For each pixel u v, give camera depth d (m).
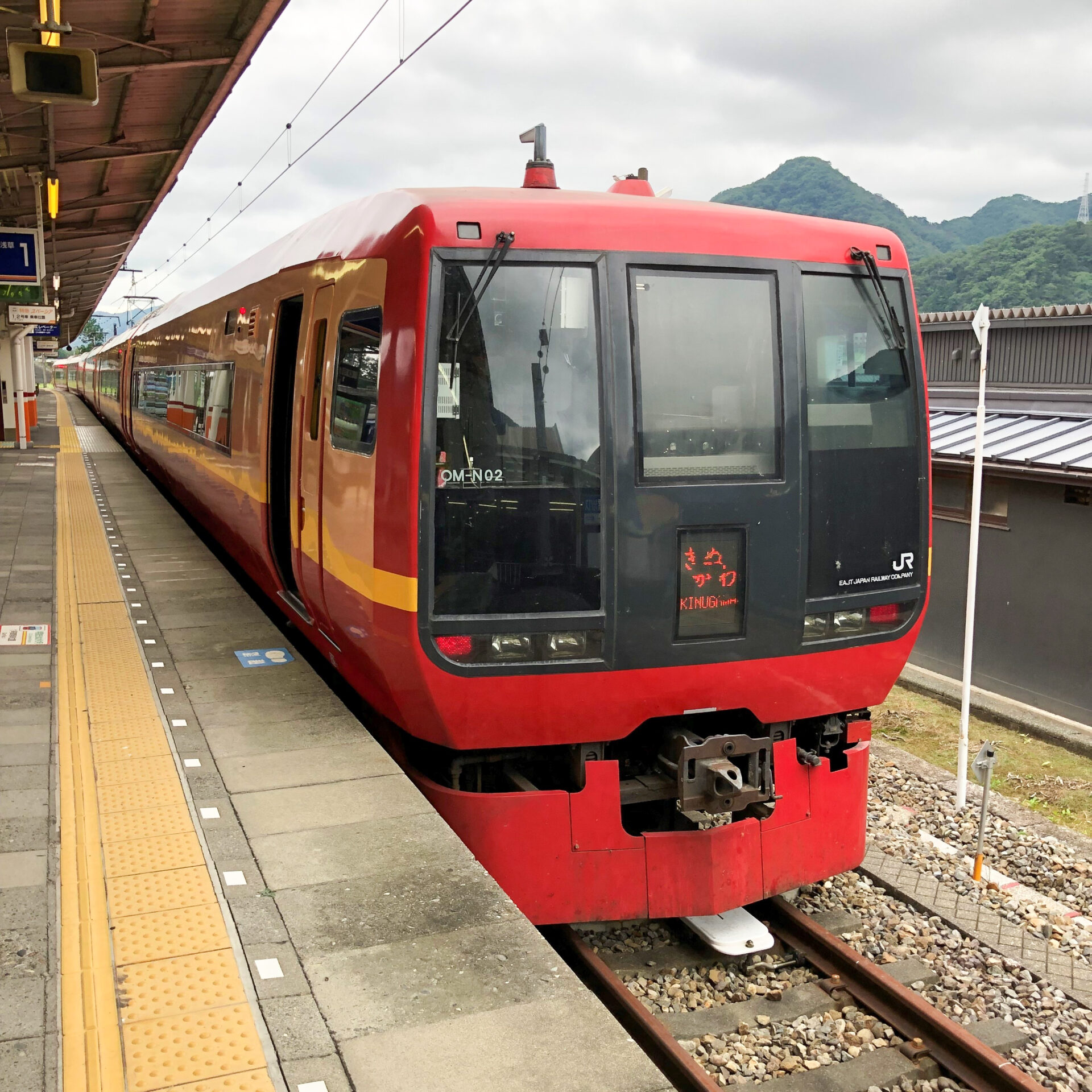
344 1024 2.91
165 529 12.01
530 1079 2.71
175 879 3.67
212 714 5.42
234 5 10.05
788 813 4.89
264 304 7.21
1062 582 9.78
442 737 4.45
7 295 16.16
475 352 4.12
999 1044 4.26
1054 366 12.77
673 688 4.45
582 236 4.21
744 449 4.45
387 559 4.24
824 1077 4.06
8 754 4.81
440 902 3.59
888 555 4.86
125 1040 2.79
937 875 5.88
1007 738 9.18
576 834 4.57
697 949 4.95
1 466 19.27
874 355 4.78
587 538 4.24
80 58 5.82
